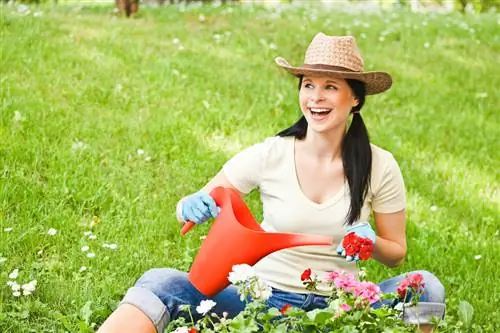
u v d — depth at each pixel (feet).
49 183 18.13
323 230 12.15
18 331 12.87
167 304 11.53
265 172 12.44
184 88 26.03
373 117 26.35
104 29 32.40
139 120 22.61
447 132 26.11
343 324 10.44
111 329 11.15
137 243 16.26
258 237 11.00
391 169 12.46
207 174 20.04
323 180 12.24
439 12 52.26
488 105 29.48
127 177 19.19
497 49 37.50
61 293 14.06
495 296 15.76
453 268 17.02
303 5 51.52
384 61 33.27
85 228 16.76
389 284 12.50
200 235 17.06
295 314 10.46
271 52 32.24
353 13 46.62
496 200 21.29
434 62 34.06
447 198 20.75
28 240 15.78
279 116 24.77
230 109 24.64
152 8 44.06
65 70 25.44
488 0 73.31
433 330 12.09
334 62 11.85
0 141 19.40
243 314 10.59
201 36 33.68
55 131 20.68
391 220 12.64
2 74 23.86
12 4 34.96
